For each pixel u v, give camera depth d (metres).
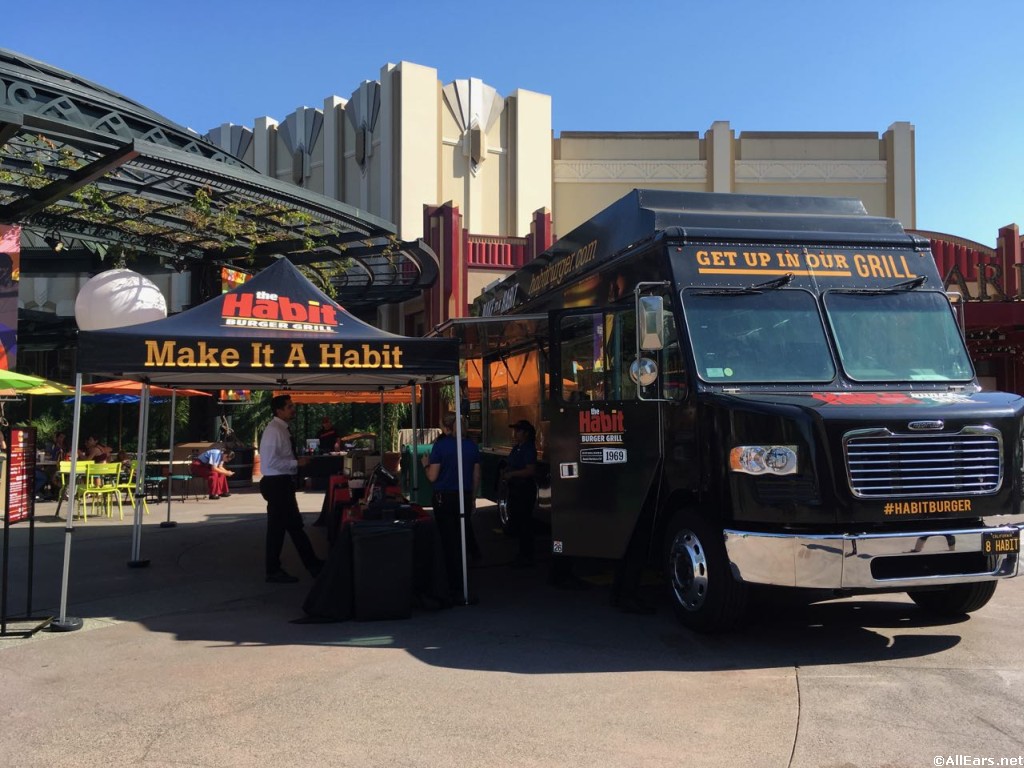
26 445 6.77
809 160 27.91
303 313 7.55
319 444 18.08
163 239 14.88
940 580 5.52
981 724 4.42
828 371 6.30
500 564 9.44
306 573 8.99
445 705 4.79
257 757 4.08
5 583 6.43
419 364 7.32
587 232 8.27
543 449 10.13
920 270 6.89
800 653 5.76
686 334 6.24
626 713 4.64
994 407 5.76
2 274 10.78
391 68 24.61
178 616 7.03
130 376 9.26
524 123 26.56
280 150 27.81
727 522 5.89
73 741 4.29
